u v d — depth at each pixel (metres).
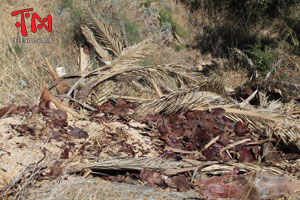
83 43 7.03
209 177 3.64
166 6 11.66
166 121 4.31
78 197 2.83
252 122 4.58
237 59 8.95
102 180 3.21
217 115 4.54
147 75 5.66
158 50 9.54
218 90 4.75
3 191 2.81
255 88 5.82
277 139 4.40
